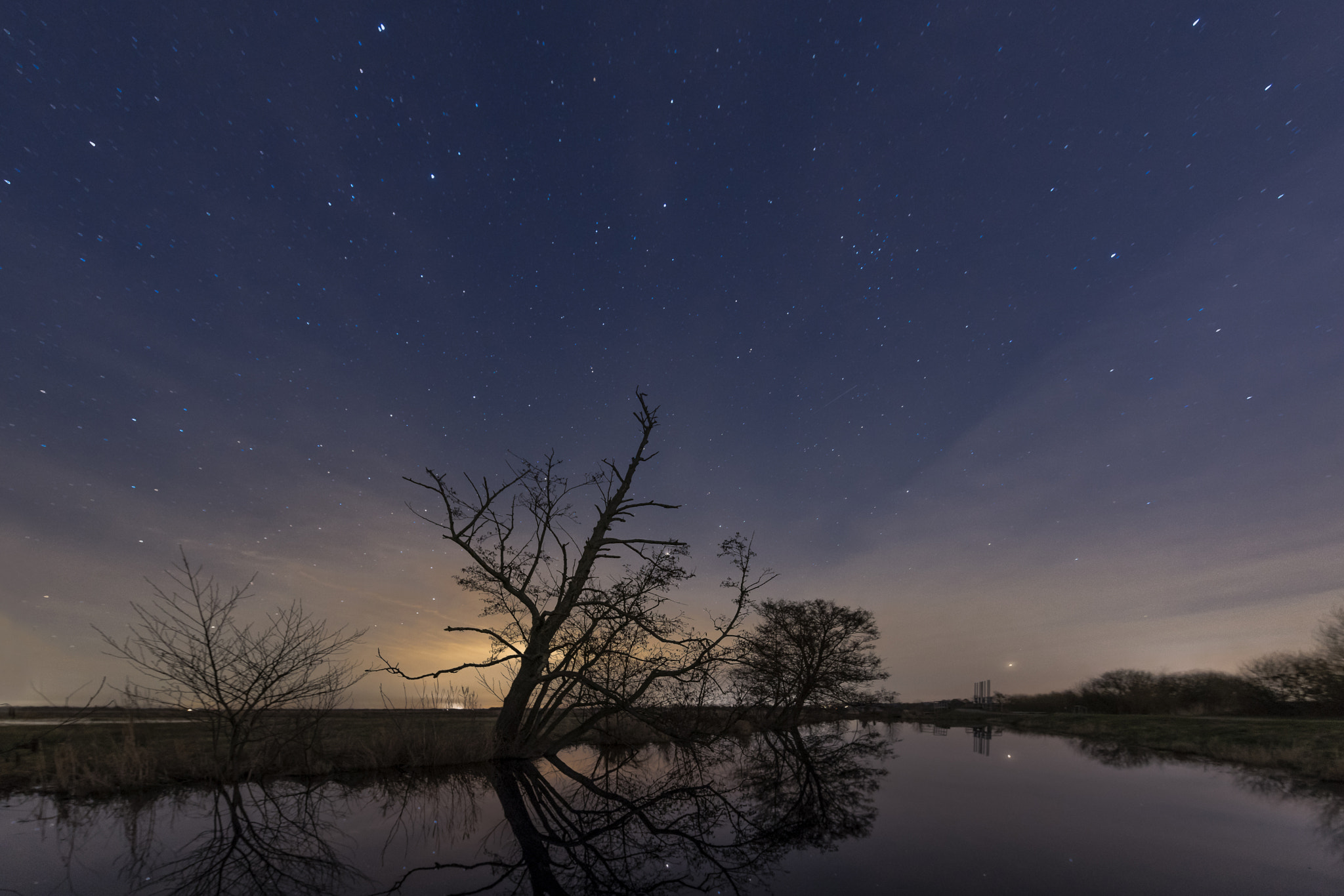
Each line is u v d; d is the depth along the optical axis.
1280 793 11.77
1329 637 29.75
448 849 7.68
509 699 16.81
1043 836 8.34
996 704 56.81
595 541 18.23
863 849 7.66
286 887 6.11
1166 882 6.26
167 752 12.65
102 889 6.04
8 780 11.69
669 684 18.98
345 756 14.33
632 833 8.71
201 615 12.30
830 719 41.69
